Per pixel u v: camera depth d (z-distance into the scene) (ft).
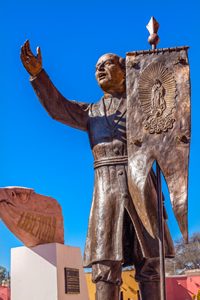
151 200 18.78
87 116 21.31
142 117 18.06
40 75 20.12
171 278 121.29
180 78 17.95
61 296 36.01
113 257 18.84
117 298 19.12
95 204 19.85
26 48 19.75
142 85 18.28
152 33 19.04
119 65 20.88
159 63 18.25
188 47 18.19
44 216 39.75
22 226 37.93
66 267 37.40
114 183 19.69
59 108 20.67
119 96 21.01
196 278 119.44
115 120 20.30
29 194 39.24
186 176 17.26
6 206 37.42
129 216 19.66
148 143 17.84
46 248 36.96
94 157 20.66
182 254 148.25
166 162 17.52
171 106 17.85
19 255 37.55
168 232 19.83
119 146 19.97
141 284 19.67
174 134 17.65
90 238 19.56
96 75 21.21
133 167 17.88
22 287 36.83
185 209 17.02
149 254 18.86
